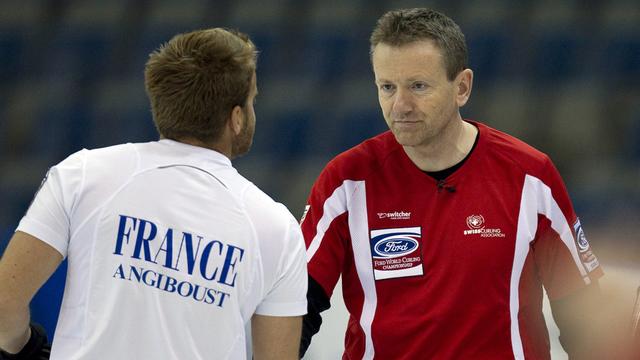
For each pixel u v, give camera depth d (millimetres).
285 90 31250
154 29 33250
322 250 8969
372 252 8977
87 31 33375
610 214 26438
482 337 8680
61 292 11578
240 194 7301
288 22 32969
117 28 33312
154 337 6926
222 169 7320
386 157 9078
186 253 7023
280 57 32156
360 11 32938
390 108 8430
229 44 7199
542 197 8820
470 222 8758
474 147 8922
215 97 7137
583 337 9117
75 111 31562
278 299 7434
